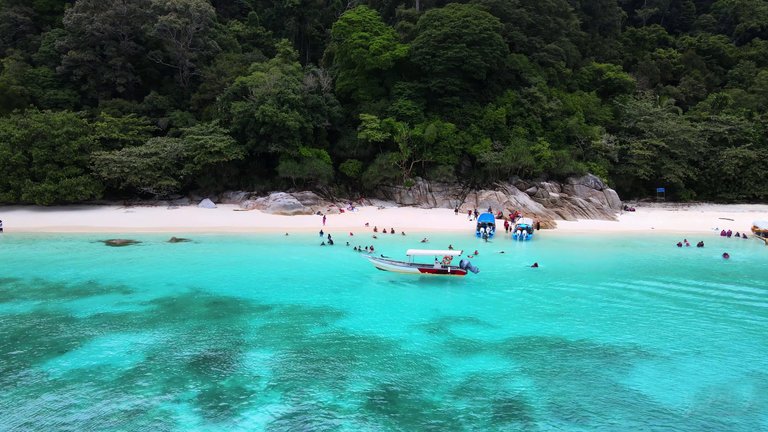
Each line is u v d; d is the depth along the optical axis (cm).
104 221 5244
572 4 9225
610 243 4800
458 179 6712
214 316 2703
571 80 8069
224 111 6588
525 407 1809
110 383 1941
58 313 2705
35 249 4156
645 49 9875
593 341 2414
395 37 7256
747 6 10538
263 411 1758
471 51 6675
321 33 9469
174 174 6169
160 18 6700
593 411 1789
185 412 1742
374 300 3022
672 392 1931
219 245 4397
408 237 4856
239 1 9288
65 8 7306
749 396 1903
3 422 1667
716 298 3094
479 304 2967
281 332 2489
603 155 7281
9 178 5512
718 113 8188
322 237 4753
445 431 1650
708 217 6288
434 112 6988
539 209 5978
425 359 2200
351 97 7075
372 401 1838
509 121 7056
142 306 2842
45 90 6744
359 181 6750
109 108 6625
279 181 6456
